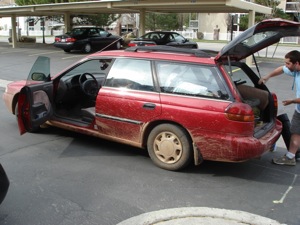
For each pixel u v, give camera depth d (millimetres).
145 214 3516
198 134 4281
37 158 4961
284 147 5730
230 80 4238
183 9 20828
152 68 4695
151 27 52281
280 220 3477
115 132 4969
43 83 5469
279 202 3855
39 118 4988
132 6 19094
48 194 3922
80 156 5070
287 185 4297
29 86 5004
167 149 4547
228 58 4324
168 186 4176
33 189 4031
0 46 27562
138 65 4824
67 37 21359
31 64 16547
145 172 4555
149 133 4723
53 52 22484
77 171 4547
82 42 21594
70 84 5996
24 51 23062
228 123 4094
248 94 5039
